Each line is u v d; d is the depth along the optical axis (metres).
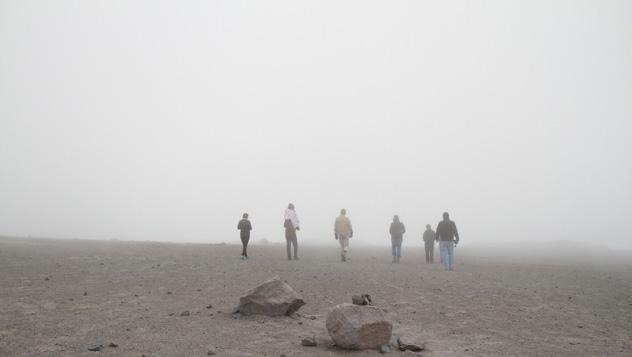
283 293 9.90
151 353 6.75
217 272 15.36
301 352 7.20
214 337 7.82
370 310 7.89
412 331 8.98
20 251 19.89
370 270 17.73
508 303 12.05
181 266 16.45
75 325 8.32
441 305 11.53
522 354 7.64
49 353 6.60
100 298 10.90
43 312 9.27
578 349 8.04
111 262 16.97
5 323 8.27
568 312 11.22
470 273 18.44
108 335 7.71
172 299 11.10
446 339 8.50
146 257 19.00
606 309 11.71
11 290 11.30
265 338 7.95
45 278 13.12
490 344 8.23
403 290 13.37
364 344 7.50
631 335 9.17
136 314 9.42
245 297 9.76
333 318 7.79
